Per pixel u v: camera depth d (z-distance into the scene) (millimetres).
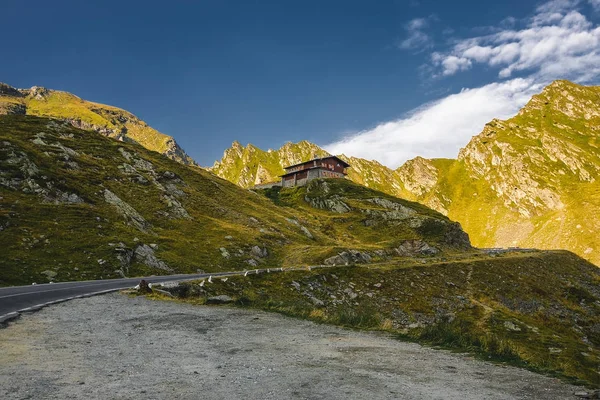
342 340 16469
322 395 8820
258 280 47125
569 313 72312
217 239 73188
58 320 18766
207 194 105438
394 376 10820
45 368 10609
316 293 49594
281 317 23062
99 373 10320
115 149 102375
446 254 106000
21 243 44875
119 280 41812
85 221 56688
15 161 64125
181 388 9156
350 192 155500
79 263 45281
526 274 89250
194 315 22422
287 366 11594
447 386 10039
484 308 59750
